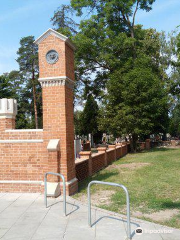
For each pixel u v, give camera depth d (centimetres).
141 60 2483
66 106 831
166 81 3061
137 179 1048
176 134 4391
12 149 855
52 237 500
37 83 3734
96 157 1317
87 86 2969
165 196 792
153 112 2342
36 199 764
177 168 1301
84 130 3619
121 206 704
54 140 810
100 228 539
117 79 2373
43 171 834
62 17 3089
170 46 3291
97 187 943
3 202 741
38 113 4194
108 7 2594
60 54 823
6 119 866
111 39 2594
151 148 2948
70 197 783
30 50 3812
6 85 3844
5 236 508
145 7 2878
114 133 2459
